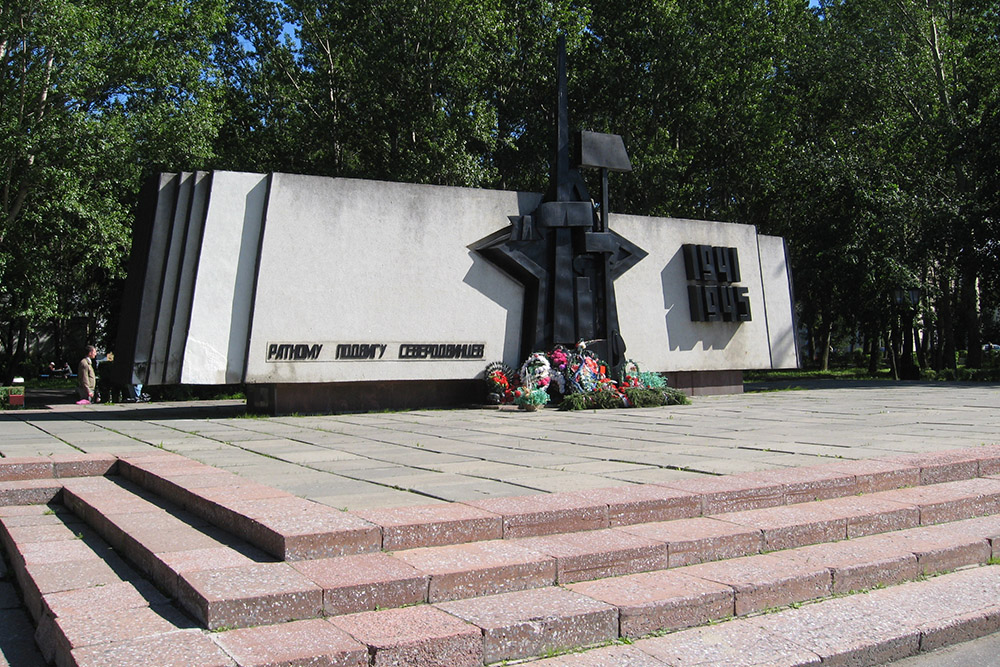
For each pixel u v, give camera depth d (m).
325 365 17.80
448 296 19.16
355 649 4.39
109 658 4.24
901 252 34.69
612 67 34.97
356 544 5.74
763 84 36.22
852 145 39.81
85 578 5.88
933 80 37.62
